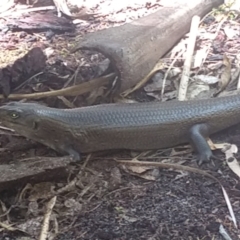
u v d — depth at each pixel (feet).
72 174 1.95
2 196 1.86
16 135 2.16
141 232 1.70
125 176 1.95
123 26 2.44
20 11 3.07
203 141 2.00
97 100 2.31
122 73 2.25
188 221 1.73
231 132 2.14
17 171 1.86
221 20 2.79
